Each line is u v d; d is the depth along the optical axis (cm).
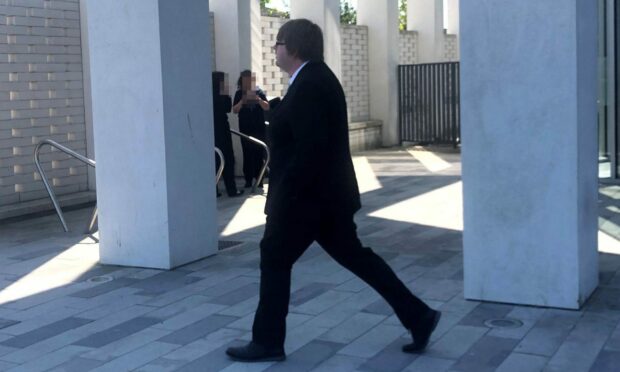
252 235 912
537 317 580
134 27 740
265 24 1548
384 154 1761
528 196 590
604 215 976
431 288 667
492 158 596
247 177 1274
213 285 698
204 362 514
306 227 484
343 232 495
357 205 498
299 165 467
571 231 581
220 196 1209
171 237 753
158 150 745
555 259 589
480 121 596
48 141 965
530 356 505
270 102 1268
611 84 1228
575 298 588
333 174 483
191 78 769
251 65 1435
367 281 506
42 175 973
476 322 573
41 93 1116
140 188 756
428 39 2086
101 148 768
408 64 1912
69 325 597
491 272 613
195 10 771
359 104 1880
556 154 576
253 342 511
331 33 1645
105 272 754
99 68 758
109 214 774
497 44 580
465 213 614
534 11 568
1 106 1061
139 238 763
